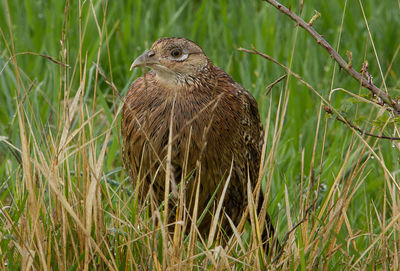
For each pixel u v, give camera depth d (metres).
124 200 7.64
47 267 6.80
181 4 14.12
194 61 8.14
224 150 8.26
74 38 12.17
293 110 11.00
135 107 8.24
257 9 14.22
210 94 8.20
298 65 11.95
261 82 11.51
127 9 12.89
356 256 7.53
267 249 8.52
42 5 13.96
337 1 13.83
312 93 12.03
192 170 7.95
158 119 8.09
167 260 6.70
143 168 8.24
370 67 12.28
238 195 8.68
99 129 9.78
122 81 11.99
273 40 12.39
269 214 8.80
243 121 8.51
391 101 6.83
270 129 10.17
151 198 7.09
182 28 13.38
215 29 13.11
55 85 10.89
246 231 9.09
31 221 6.91
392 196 7.28
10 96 11.17
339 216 7.59
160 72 8.16
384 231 7.06
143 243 6.96
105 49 12.04
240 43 12.67
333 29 13.15
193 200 8.34
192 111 8.09
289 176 9.48
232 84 8.66
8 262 6.91
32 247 6.83
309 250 7.36
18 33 12.66
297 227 7.37
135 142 8.21
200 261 7.47
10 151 8.87
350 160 9.05
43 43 12.39
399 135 7.21
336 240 7.85
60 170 7.53
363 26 13.09
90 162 7.30
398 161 8.71
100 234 7.02
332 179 8.77
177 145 8.06
